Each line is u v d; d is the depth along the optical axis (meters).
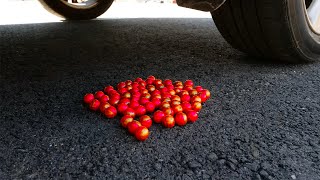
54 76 0.53
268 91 0.46
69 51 0.71
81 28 1.02
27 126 0.35
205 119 0.37
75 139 0.33
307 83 0.49
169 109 0.36
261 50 0.57
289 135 0.33
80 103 0.42
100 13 1.23
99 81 0.51
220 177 0.26
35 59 0.64
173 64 0.60
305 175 0.26
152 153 0.30
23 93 0.46
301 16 0.49
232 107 0.40
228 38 0.59
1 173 0.27
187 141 0.32
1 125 0.35
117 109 0.38
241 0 0.50
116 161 0.29
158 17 1.29
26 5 1.73
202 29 0.98
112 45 0.77
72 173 0.27
